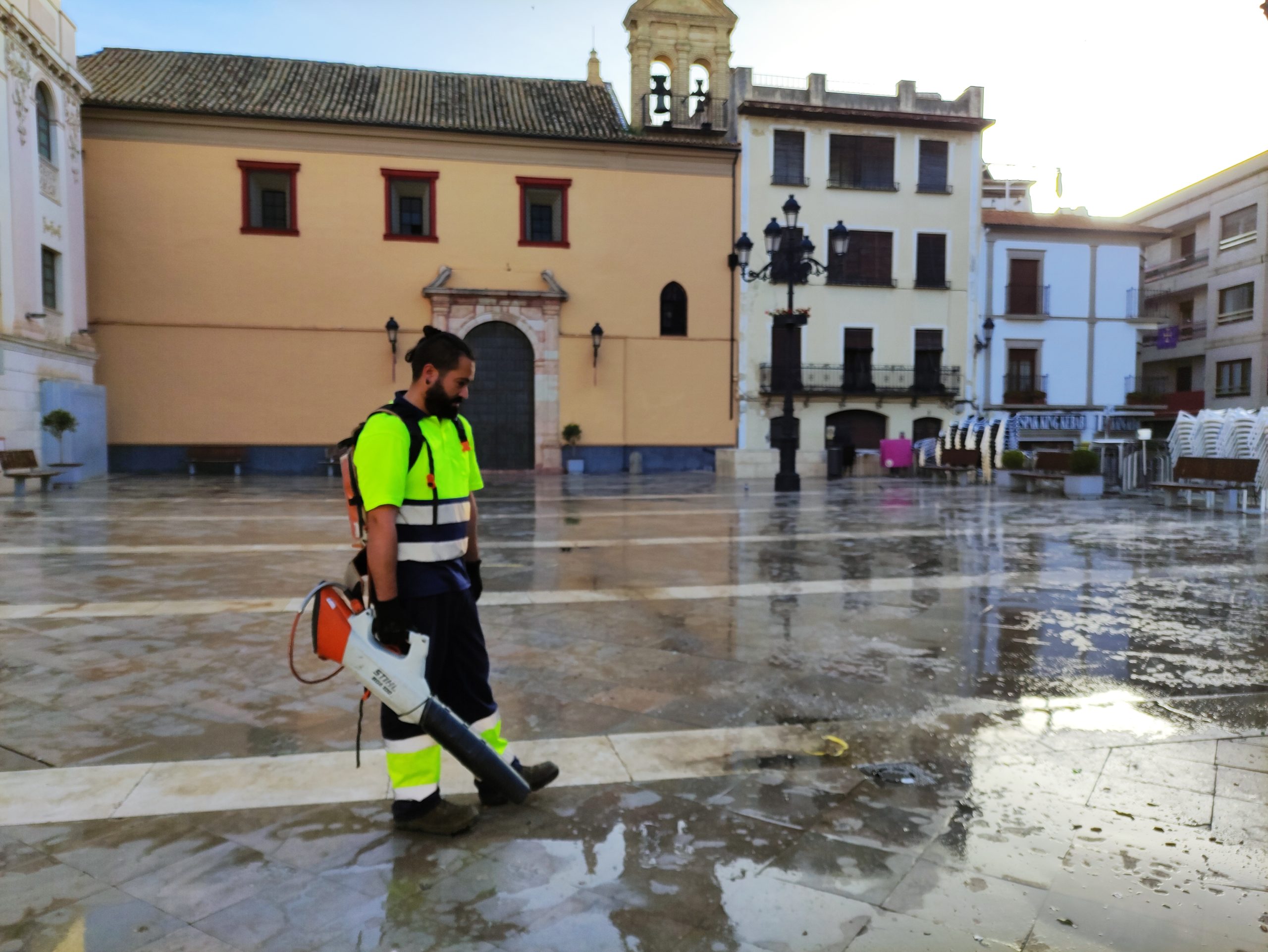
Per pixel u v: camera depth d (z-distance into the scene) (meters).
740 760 3.14
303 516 11.60
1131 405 29.72
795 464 21.11
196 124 23.22
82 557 7.81
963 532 9.96
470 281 25.12
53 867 2.33
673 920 2.11
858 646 4.78
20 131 16.41
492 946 1.99
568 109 27.16
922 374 28.45
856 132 27.70
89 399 19.33
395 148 24.55
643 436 26.53
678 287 26.70
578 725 3.51
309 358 24.20
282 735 3.35
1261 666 4.43
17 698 3.78
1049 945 2.01
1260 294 31.64
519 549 8.55
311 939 2.01
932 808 2.75
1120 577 6.96
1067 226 29.16
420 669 2.41
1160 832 2.58
